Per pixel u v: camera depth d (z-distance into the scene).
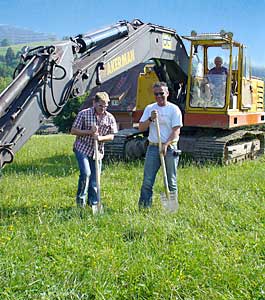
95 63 8.13
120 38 9.39
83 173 7.14
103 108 7.11
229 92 11.91
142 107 13.45
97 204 6.88
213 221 6.37
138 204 7.22
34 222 6.31
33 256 5.01
